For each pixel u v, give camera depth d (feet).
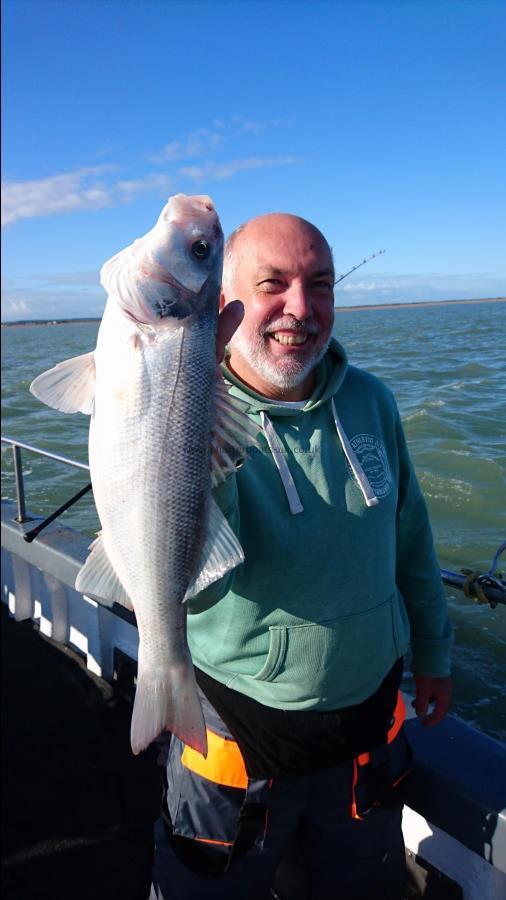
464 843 6.26
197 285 5.24
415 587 6.93
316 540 5.47
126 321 5.21
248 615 5.52
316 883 6.30
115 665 11.43
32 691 11.28
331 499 5.58
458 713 8.89
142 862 7.99
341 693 5.70
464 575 6.73
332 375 5.90
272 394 5.98
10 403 35.55
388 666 6.01
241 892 5.83
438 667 6.96
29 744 10.04
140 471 5.13
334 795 5.97
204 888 5.75
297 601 5.47
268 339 5.67
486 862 6.86
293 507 5.43
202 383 5.18
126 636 11.22
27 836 8.42
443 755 6.70
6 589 14.15
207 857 5.78
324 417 5.89
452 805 6.30
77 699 11.03
